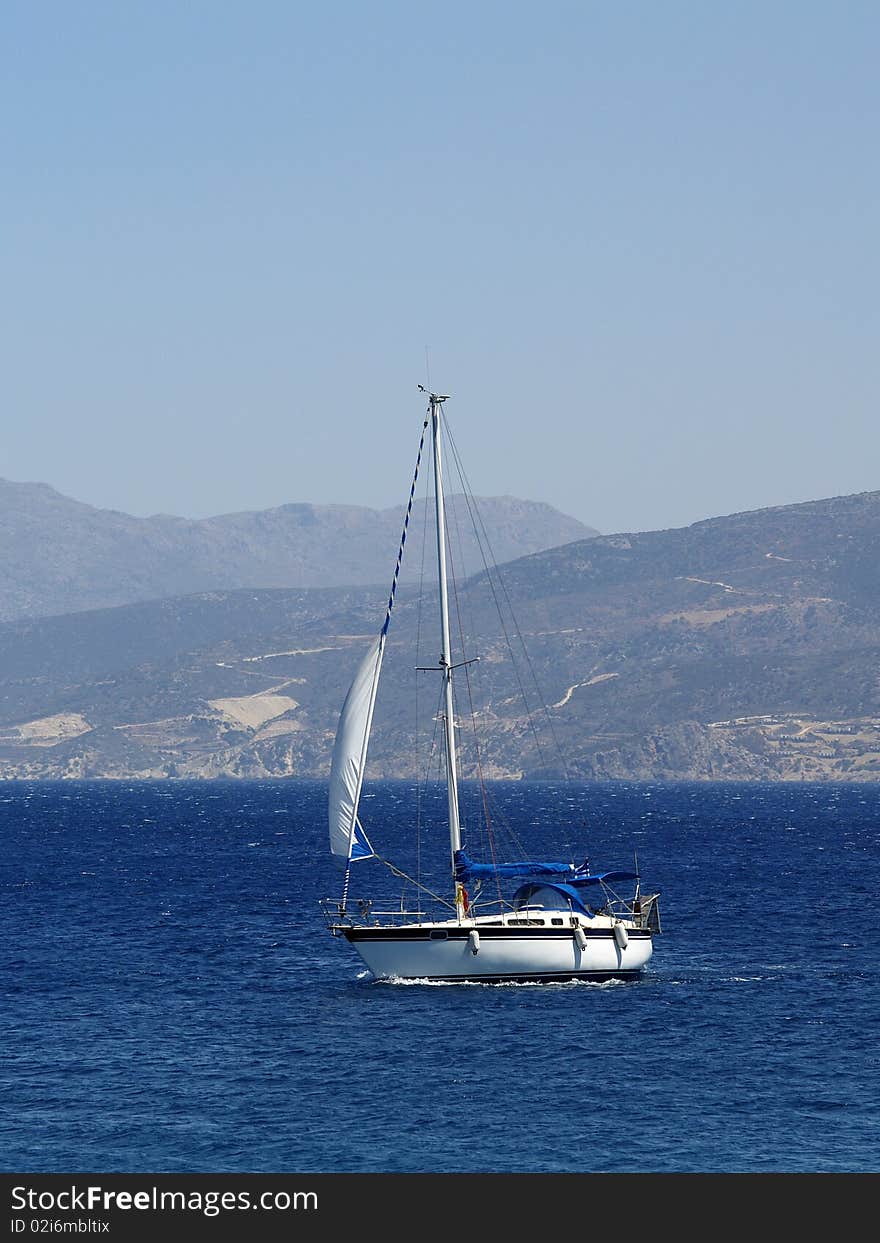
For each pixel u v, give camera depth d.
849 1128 148.12
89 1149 143.50
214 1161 140.25
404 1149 143.00
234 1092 161.38
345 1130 148.50
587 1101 157.38
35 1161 140.25
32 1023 196.62
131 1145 144.38
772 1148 142.75
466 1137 146.00
